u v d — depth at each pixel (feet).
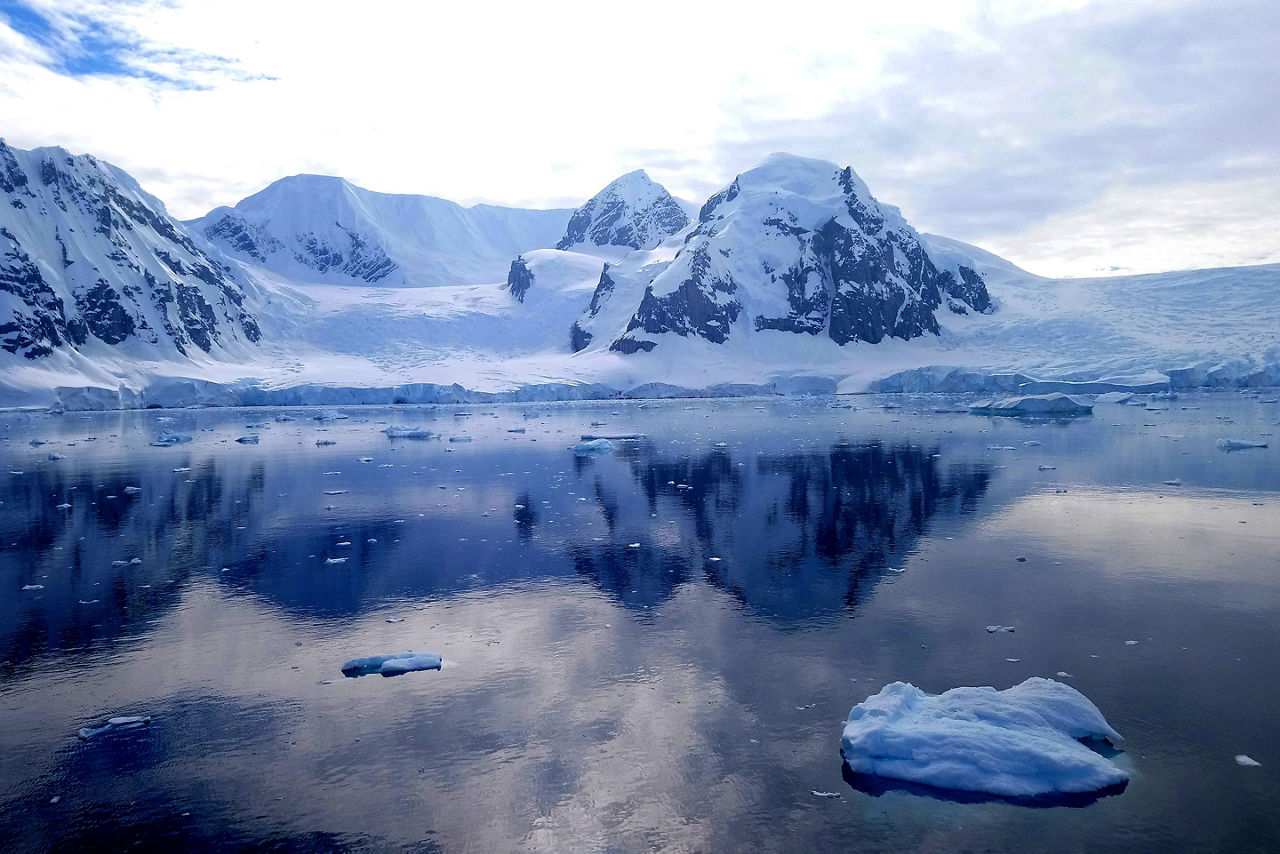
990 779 36.24
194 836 33.91
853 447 167.53
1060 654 50.88
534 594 65.46
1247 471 123.65
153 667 51.55
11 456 167.22
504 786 37.22
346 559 77.25
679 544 81.56
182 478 132.67
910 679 47.34
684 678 48.39
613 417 279.08
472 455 163.84
